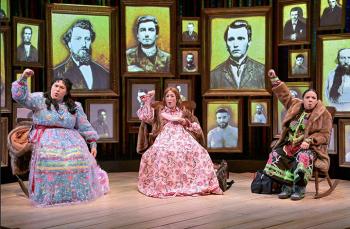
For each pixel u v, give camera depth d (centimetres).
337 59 636
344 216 445
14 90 491
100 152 711
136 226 408
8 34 620
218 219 432
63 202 492
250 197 529
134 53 702
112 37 696
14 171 523
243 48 695
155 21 701
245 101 707
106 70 696
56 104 511
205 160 548
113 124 700
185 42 707
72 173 496
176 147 545
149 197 529
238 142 702
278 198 524
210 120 707
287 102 564
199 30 707
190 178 541
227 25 699
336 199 520
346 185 600
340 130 636
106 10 690
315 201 510
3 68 615
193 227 405
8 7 619
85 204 495
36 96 511
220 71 704
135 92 705
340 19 631
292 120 550
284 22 675
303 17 660
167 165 539
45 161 493
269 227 406
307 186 593
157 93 707
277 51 688
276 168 536
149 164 552
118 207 481
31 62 647
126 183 617
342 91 634
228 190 568
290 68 673
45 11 666
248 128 708
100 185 539
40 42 657
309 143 522
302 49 664
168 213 455
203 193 536
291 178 527
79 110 533
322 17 644
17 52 632
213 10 699
